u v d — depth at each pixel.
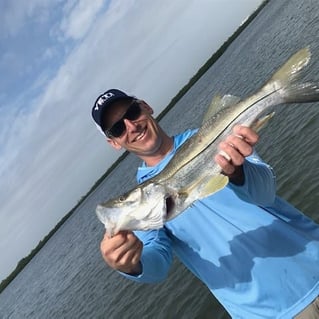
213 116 1.08
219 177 0.99
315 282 1.08
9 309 16.25
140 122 1.23
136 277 0.98
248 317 1.10
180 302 3.54
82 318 5.57
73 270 10.58
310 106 5.14
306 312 1.06
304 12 15.35
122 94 1.25
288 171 4.07
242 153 0.95
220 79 24.00
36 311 9.71
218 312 2.99
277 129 5.53
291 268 1.08
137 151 1.26
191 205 1.04
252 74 13.45
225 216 1.13
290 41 11.94
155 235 1.16
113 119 1.23
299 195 3.47
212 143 1.05
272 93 1.04
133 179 19.34
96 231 14.72
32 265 30.23
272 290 1.08
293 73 1.03
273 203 1.15
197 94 32.97
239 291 1.11
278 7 33.00
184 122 19.02
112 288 5.73
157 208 1.01
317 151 4.00
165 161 1.23
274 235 1.11
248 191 1.04
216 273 1.13
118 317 4.41
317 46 7.91
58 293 9.20
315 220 3.01
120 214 0.97
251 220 1.12
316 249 1.12
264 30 25.59
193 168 1.04
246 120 1.05
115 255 0.89
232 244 1.12
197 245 1.15
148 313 3.84
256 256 1.10
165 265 1.09
